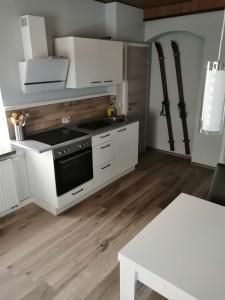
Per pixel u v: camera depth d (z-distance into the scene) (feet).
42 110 10.03
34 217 9.30
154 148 16.49
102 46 10.46
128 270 4.25
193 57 13.28
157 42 14.24
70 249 7.68
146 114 15.48
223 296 3.46
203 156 13.50
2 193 8.84
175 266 3.97
